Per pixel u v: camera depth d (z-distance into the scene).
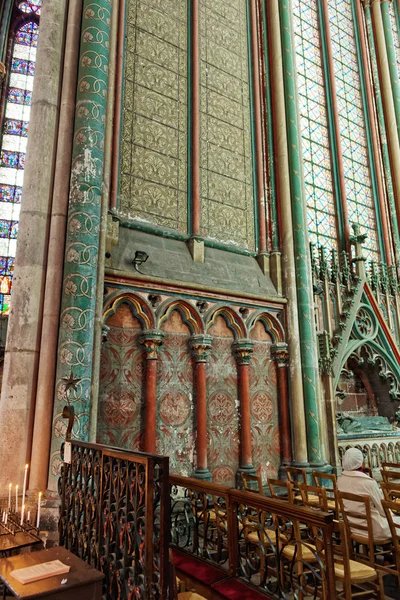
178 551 4.29
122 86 7.10
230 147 8.54
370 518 3.99
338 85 12.21
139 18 7.73
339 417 8.83
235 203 8.34
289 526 4.93
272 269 8.25
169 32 8.14
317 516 2.95
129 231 6.78
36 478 4.66
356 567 3.74
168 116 7.72
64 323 5.08
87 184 5.52
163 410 6.35
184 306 6.80
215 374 7.06
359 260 9.92
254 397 7.46
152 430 6.04
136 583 2.70
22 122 13.78
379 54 13.16
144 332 6.25
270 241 8.50
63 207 5.46
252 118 9.09
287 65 9.32
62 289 5.23
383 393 9.93
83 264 5.27
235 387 7.26
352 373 9.31
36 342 5.07
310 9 12.12
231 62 9.06
